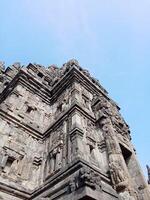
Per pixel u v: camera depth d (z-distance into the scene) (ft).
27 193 52.49
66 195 39.86
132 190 49.19
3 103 72.59
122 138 82.02
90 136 66.13
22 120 72.74
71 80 93.91
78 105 73.67
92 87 102.06
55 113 86.12
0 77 130.82
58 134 68.18
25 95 86.74
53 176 50.37
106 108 83.46
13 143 62.64
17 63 150.61
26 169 59.21
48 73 132.05
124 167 55.47
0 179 50.67
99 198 36.88
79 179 39.88
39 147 69.87
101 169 55.36
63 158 55.31
